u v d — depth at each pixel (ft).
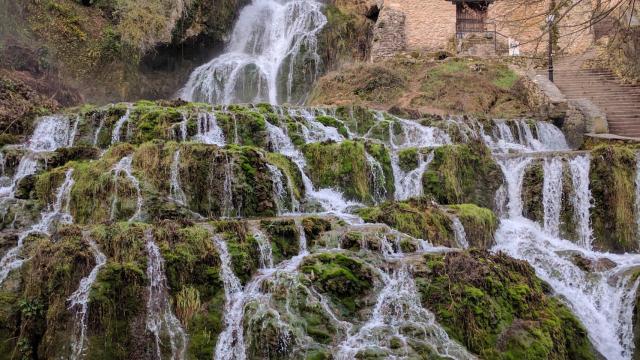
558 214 33.68
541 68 63.46
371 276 21.06
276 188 28.48
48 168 30.17
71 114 36.55
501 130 45.11
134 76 60.49
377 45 70.49
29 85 46.21
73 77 55.31
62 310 18.86
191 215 26.05
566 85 58.18
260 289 20.56
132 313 19.30
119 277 19.48
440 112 51.37
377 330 19.30
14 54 48.29
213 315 20.03
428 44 72.79
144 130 33.99
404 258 22.39
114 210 25.54
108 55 59.00
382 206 27.76
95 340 18.51
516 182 35.19
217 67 67.00
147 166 27.04
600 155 33.60
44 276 19.52
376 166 32.86
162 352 18.94
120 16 62.08
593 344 23.77
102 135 35.37
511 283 22.41
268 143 34.99
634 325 24.13
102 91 56.80
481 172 34.68
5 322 18.97
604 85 57.57
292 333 18.61
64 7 59.31
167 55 65.46
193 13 67.05
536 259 28.76
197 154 27.40
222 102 65.87
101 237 20.67
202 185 27.02
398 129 42.04
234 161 27.63
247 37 74.84
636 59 57.21
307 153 33.17
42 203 27.37
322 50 71.46
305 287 20.01
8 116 37.06
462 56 64.03
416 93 56.49
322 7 75.10
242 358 18.74
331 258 21.39
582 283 26.84
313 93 61.52
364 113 42.63
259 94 67.77
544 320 21.79
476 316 20.21
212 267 20.98
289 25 75.25
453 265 21.71
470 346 19.67
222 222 22.88
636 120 50.34
